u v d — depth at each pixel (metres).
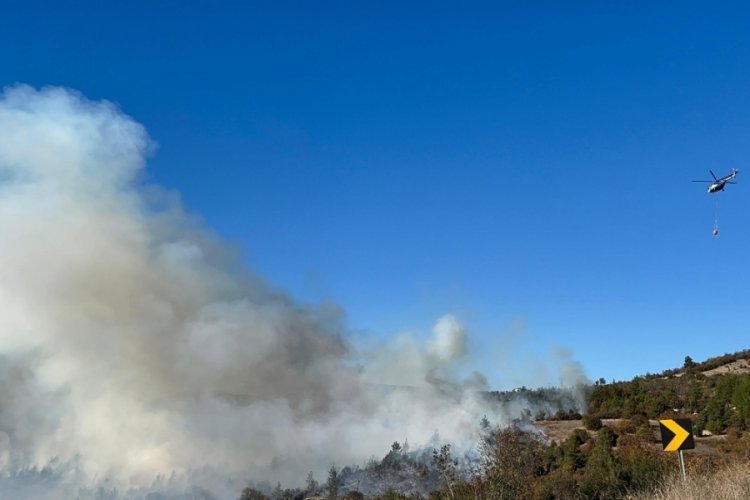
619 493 25.88
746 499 15.52
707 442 44.41
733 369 83.25
